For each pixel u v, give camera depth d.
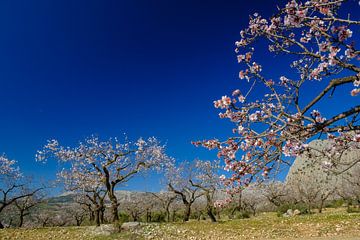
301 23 5.67
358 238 18.97
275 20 6.52
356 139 5.89
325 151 6.32
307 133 5.38
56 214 50.25
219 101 5.86
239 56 6.56
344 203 51.59
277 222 28.55
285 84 6.35
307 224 25.78
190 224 29.75
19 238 23.92
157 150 32.16
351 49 5.69
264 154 5.48
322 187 52.56
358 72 5.33
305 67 6.43
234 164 5.81
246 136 5.46
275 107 5.79
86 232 25.58
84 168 33.31
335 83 5.42
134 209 49.97
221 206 7.02
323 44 5.54
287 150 5.37
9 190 36.00
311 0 5.82
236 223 30.05
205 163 38.19
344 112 5.22
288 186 52.16
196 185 37.03
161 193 51.44
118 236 23.59
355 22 5.20
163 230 25.64
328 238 19.89
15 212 46.72
